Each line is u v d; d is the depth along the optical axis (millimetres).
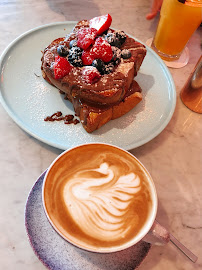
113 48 264
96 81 250
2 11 354
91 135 257
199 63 275
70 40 277
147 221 176
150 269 204
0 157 238
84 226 170
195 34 389
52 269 172
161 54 348
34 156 244
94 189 185
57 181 185
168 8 300
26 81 286
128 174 194
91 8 388
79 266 176
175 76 337
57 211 174
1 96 260
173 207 236
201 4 288
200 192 249
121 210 179
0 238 199
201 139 285
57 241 182
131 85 280
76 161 195
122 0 410
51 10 373
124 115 278
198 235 225
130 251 184
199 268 210
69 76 249
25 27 345
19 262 192
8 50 298
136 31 375
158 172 255
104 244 164
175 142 278
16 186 225
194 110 304
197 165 266
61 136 250
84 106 253
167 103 294
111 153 201
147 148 268
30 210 189
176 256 212
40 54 312
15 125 259
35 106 268
